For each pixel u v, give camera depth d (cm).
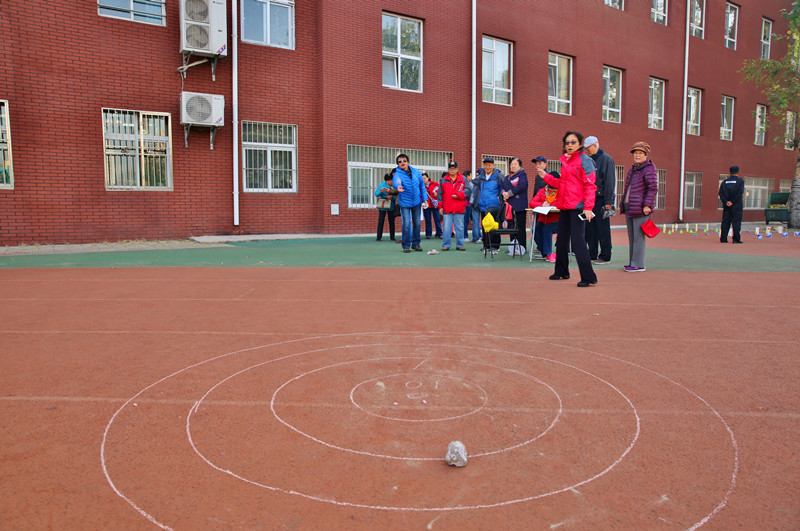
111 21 1223
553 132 1962
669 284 680
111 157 1243
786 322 465
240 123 1398
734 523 177
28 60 1139
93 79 1209
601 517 180
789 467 213
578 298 579
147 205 1286
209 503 187
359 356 362
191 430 246
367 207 1577
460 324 455
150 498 190
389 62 1625
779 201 2452
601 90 2088
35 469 210
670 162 2348
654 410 270
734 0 2541
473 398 286
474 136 1756
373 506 186
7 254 998
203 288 636
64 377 317
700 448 229
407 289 633
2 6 1107
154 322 461
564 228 706
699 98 2483
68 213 1198
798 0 2012
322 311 507
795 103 2169
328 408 272
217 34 1293
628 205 802
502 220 960
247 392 294
